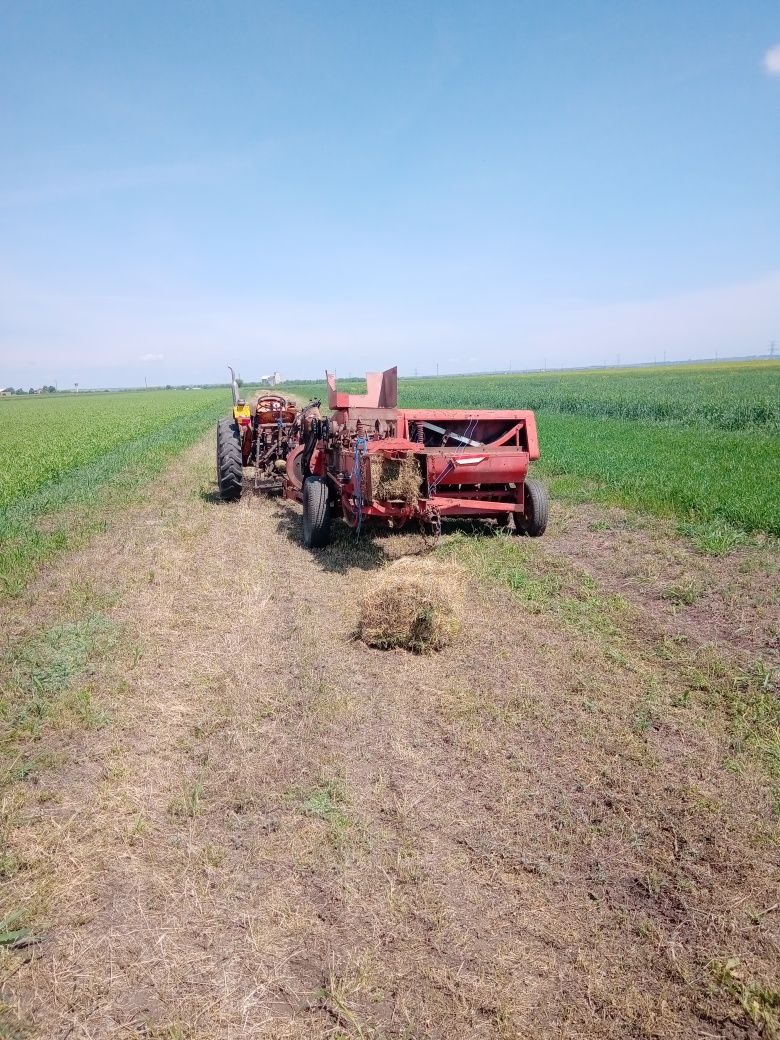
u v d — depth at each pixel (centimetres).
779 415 2111
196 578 715
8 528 950
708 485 1018
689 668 479
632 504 984
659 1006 238
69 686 467
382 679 480
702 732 404
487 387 5981
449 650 525
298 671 491
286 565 761
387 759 384
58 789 359
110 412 5156
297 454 1009
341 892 289
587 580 673
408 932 269
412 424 834
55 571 750
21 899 287
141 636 555
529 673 483
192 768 379
